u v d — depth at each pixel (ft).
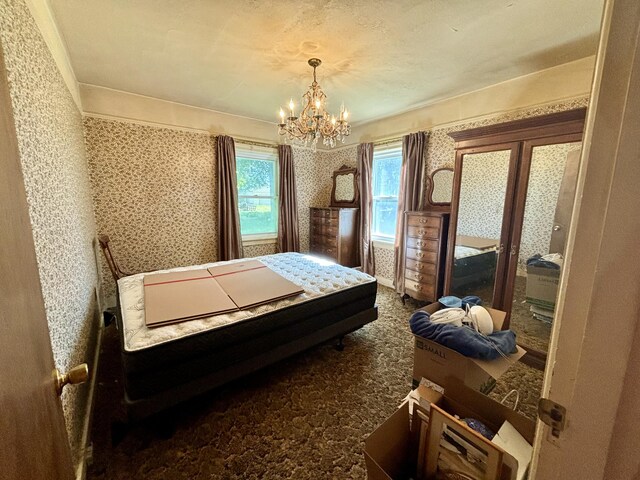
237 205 12.59
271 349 5.95
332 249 13.85
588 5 5.04
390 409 5.50
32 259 2.03
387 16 5.42
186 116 11.20
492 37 6.12
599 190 1.20
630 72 1.08
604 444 1.21
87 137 9.34
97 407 5.56
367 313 7.69
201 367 5.02
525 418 3.30
